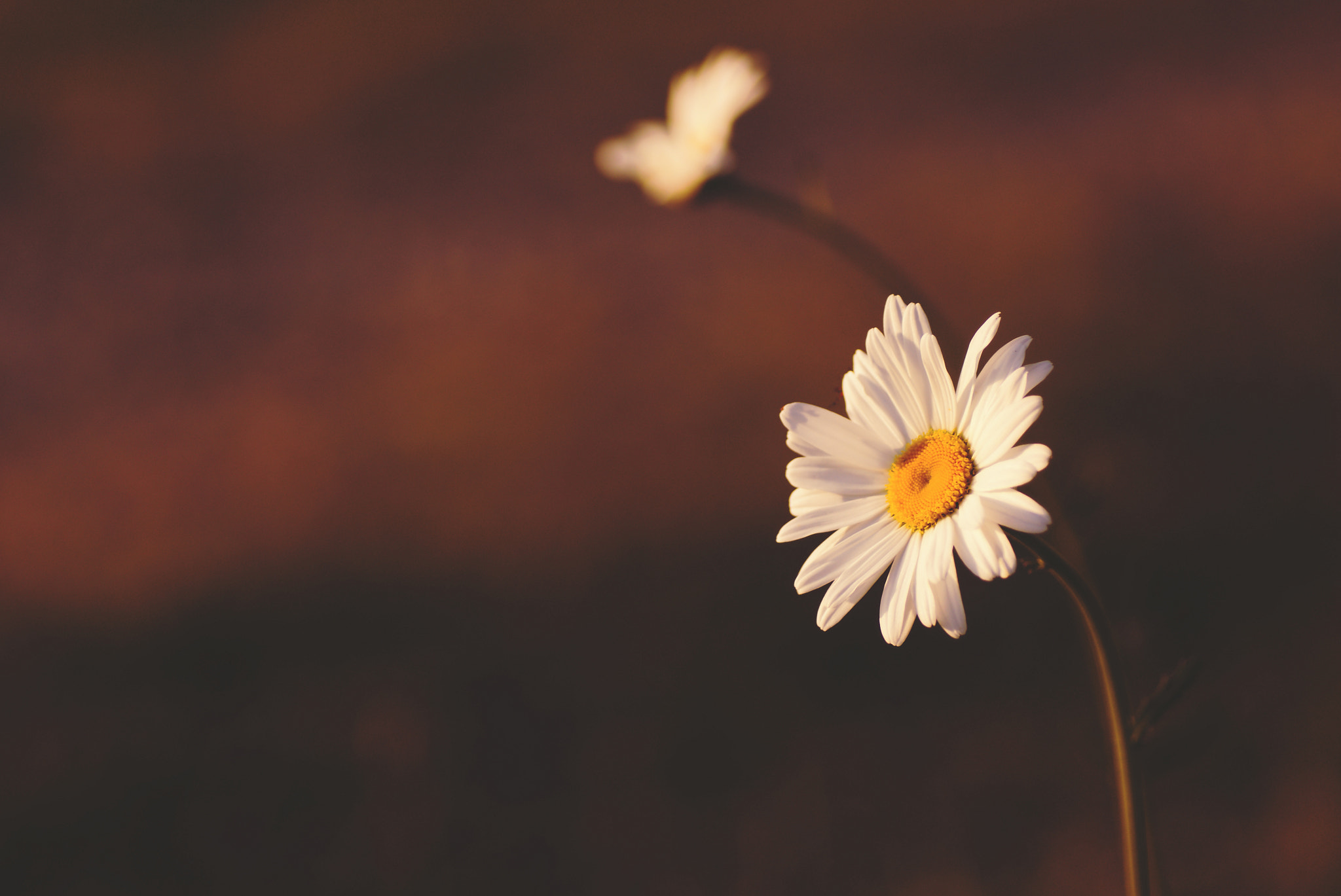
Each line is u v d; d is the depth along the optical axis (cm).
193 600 143
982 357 124
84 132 267
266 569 145
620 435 145
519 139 231
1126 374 111
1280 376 103
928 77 202
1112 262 133
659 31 257
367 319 195
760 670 105
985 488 54
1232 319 114
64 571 156
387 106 258
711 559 121
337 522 150
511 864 93
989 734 89
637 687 107
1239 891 71
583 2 278
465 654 117
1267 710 78
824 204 68
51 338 212
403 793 102
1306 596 82
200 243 228
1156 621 65
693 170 71
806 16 239
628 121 229
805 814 89
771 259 173
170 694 125
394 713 111
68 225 240
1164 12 192
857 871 84
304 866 97
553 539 133
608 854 92
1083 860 79
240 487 163
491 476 147
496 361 172
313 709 115
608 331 169
